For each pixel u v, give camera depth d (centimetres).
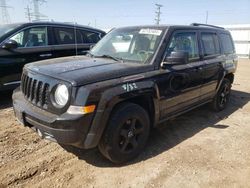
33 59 599
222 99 577
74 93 290
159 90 370
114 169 331
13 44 559
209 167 344
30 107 329
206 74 481
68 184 299
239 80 1006
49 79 311
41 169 325
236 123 510
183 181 313
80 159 352
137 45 405
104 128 310
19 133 424
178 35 423
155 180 312
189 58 445
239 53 2198
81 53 689
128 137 338
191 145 404
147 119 360
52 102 303
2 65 550
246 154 384
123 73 334
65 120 287
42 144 390
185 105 444
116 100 311
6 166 328
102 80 311
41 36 620
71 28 678
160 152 378
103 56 416
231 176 327
